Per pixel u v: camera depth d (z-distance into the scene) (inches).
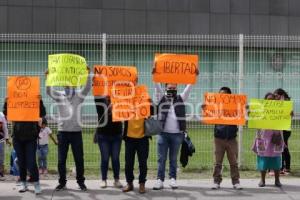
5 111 644.7
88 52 922.7
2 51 916.0
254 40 1008.9
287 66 1028.5
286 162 702.5
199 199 554.3
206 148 879.1
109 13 1448.1
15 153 607.2
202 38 1012.5
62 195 566.3
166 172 697.6
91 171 713.0
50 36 973.8
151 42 1015.0
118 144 597.0
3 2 1402.6
